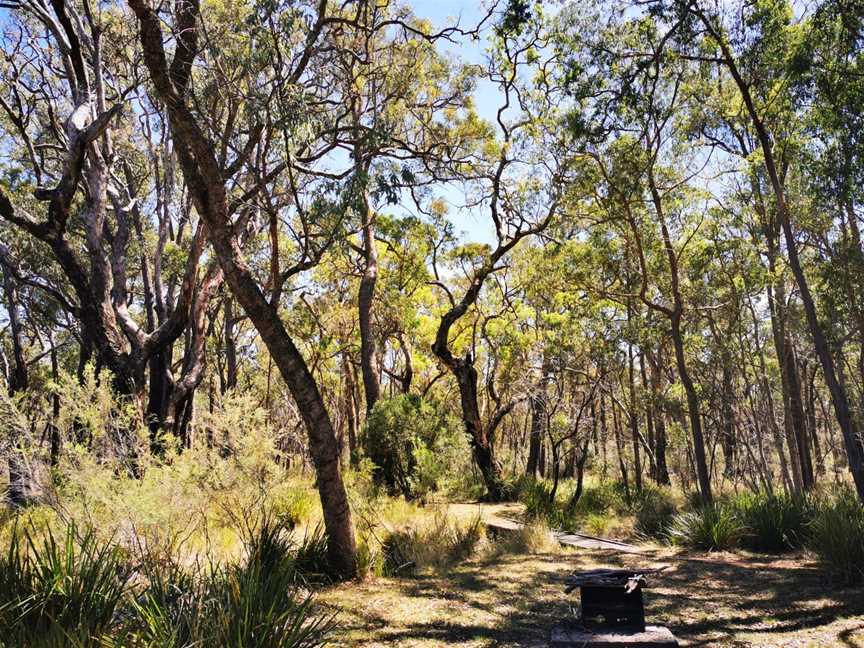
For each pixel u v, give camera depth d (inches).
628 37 428.5
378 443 637.3
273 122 306.3
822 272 529.3
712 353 732.0
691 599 265.1
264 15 296.5
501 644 200.8
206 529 276.5
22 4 569.6
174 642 135.8
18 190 813.2
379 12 434.9
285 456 338.0
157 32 262.1
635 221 625.3
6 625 141.1
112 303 625.3
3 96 708.0
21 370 871.1
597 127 432.1
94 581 164.6
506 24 402.3
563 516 557.6
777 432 695.7
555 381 656.4
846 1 363.9
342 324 1077.8
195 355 641.6
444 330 786.2
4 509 309.7
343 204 300.7
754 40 430.0
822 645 195.2
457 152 650.2
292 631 153.0
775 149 576.1
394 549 350.6
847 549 286.7
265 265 896.9
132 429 319.3
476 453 765.3
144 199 874.8
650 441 925.2
